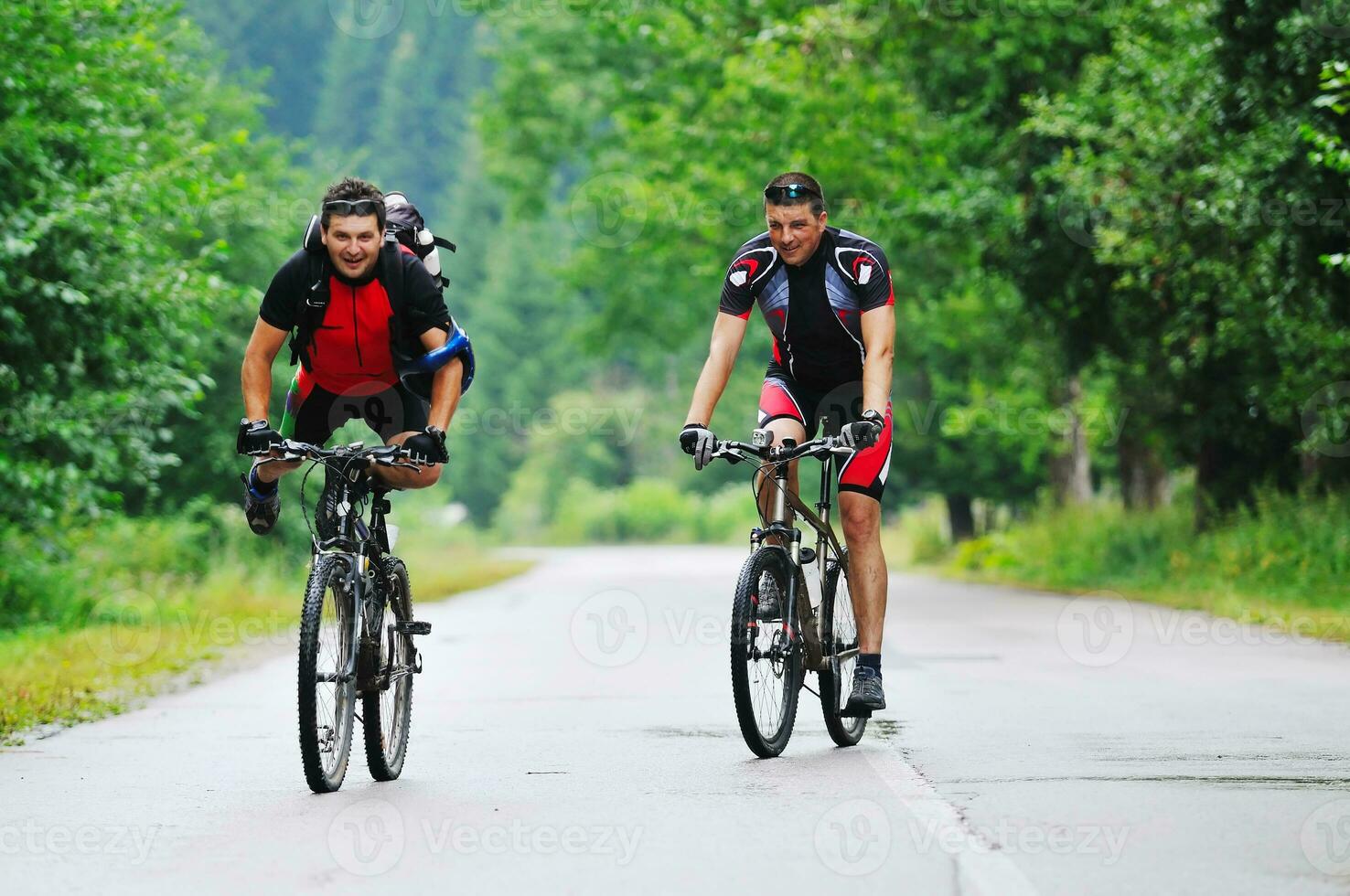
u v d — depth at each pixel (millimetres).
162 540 85125
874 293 26141
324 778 22766
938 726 29859
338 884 17469
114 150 54281
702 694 36531
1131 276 74812
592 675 41469
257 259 90500
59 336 52844
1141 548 91812
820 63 94625
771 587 26062
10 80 49906
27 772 25766
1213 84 65312
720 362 26562
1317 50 56719
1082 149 75188
